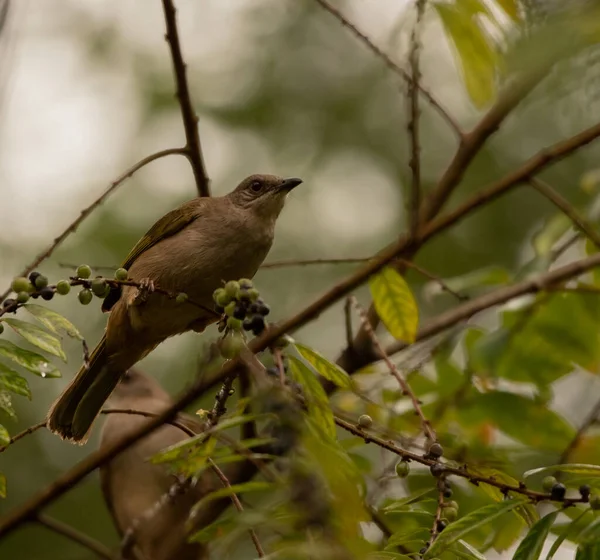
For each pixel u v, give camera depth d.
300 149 17.55
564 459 9.46
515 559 5.73
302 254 17.03
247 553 9.17
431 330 9.57
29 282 6.68
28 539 14.16
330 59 18.03
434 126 17.69
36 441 15.08
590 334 10.65
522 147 16.94
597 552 5.65
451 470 6.48
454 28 6.87
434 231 7.19
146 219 16.36
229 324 6.47
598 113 5.20
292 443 5.25
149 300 10.04
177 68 9.20
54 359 15.48
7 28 7.64
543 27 4.88
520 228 16.70
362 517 5.39
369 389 9.73
